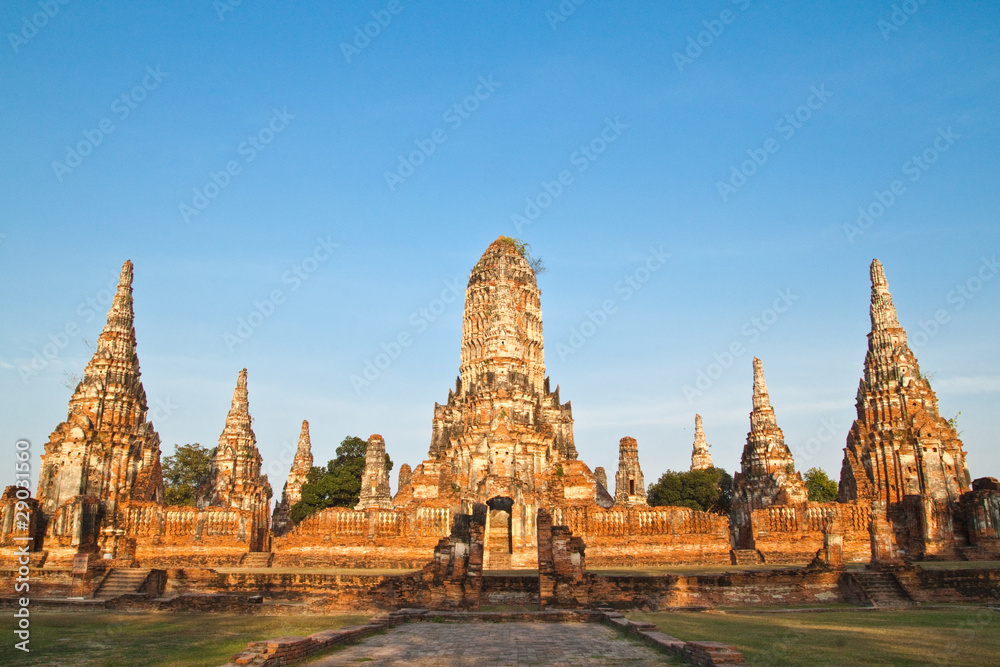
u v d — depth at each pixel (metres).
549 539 44.09
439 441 101.44
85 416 72.62
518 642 29.73
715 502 112.56
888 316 83.62
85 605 47.16
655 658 25.39
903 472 76.62
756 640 30.05
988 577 47.97
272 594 48.22
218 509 71.81
